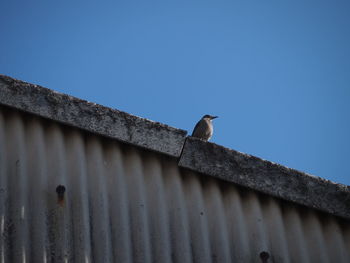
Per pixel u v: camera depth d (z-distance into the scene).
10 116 10.12
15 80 10.17
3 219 9.16
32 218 9.38
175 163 10.79
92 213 9.77
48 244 9.23
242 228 10.61
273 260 10.56
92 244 9.51
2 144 9.81
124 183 10.27
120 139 10.41
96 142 10.42
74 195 9.79
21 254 8.95
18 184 9.54
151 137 10.59
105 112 10.48
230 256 10.30
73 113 10.29
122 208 9.98
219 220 10.54
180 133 10.77
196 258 10.05
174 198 10.48
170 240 10.08
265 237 10.70
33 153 9.92
